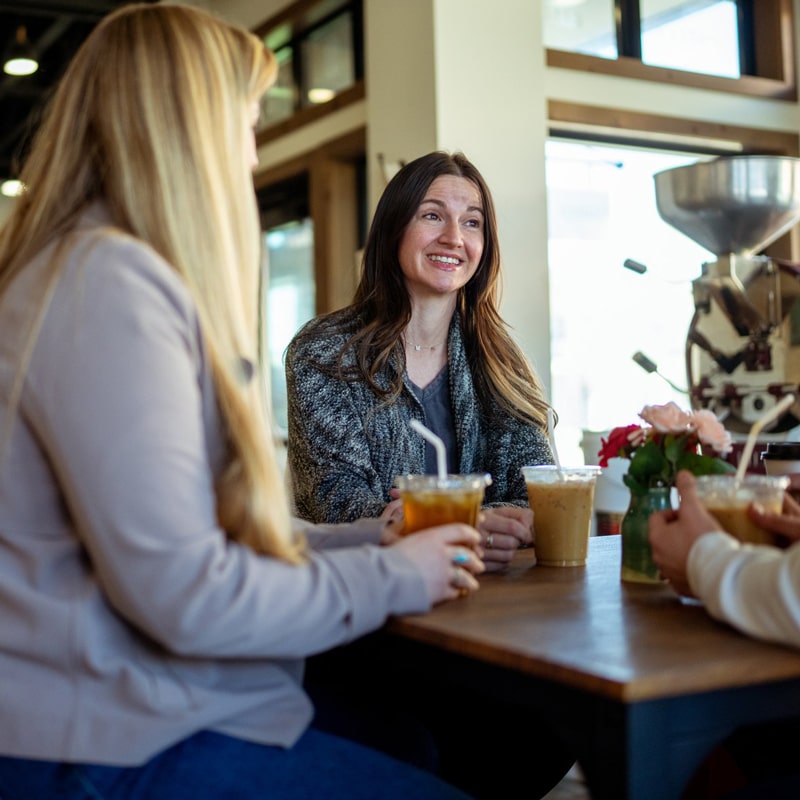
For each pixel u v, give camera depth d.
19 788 1.07
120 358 1.06
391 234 2.27
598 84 4.83
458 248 2.23
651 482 1.49
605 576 1.56
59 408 1.05
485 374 2.33
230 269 1.23
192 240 1.20
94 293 1.08
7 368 1.09
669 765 0.99
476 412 2.30
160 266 1.14
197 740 1.11
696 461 1.47
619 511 3.59
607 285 5.11
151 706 1.07
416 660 1.24
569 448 5.09
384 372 2.23
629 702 0.96
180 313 1.14
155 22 1.26
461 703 1.82
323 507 2.15
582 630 1.17
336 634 1.14
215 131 1.25
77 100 1.25
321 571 1.16
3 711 1.07
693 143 5.16
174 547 1.03
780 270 3.38
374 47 4.65
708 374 3.54
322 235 5.47
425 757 1.59
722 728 1.03
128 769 1.08
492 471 2.30
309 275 5.94
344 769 1.16
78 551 1.11
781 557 1.10
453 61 4.32
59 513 1.11
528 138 4.46
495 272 2.36
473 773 1.85
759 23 5.39
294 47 5.82
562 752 1.91
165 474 1.04
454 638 1.14
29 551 1.09
